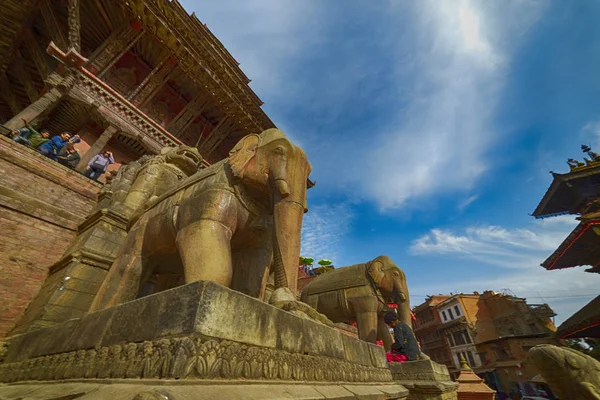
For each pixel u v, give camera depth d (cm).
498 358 2938
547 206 2148
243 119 1955
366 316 699
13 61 1395
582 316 1523
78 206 662
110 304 284
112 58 1444
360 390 230
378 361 324
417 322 4444
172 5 1462
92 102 1199
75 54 1143
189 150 689
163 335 130
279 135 312
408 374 568
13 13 1180
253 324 154
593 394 321
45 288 466
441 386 526
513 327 3080
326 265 2672
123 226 530
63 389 152
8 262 473
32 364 231
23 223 518
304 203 290
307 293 828
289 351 176
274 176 285
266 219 315
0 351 318
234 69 1856
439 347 3800
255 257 319
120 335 155
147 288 446
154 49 1619
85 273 444
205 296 132
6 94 1510
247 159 295
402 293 707
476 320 3388
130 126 1315
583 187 1866
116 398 109
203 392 108
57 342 216
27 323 410
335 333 249
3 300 446
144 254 318
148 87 1592
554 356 365
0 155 561
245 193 295
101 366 150
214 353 125
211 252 237
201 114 2008
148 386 110
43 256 524
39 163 625
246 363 139
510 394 2691
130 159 1491
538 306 3169
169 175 639
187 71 1633
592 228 1510
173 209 289
